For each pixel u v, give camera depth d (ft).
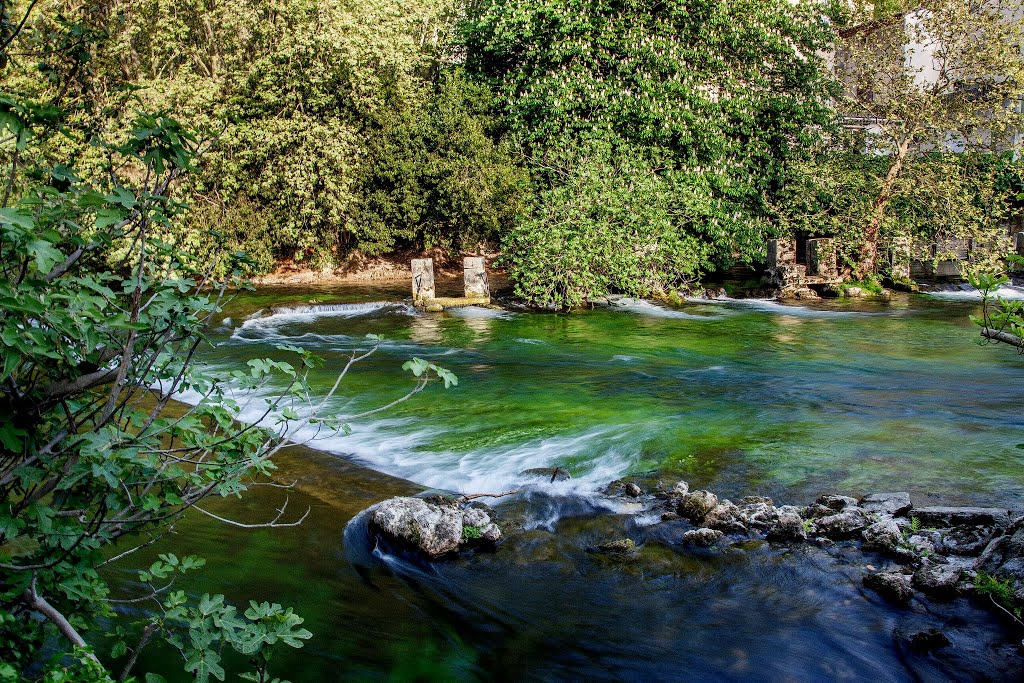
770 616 17.22
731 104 69.10
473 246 73.36
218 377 11.49
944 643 15.88
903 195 66.18
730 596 18.06
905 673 15.12
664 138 68.18
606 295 60.39
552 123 68.49
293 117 67.05
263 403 32.55
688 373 38.68
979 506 21.56
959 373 38.58
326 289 67.46
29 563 10.20
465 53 79.92
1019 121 62.39
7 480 9.43
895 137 66.54
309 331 50.14
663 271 62.95
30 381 10.46
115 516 11.07
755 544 20.24
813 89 73.51
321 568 18.85
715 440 27.99
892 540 19.44
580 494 23.49
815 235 70.95
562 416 31.04
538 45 69.92
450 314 56.29
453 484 24.31
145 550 18.84
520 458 26.40
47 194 9.84
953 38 63.21
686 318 54.90
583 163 62.69
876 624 16.74
